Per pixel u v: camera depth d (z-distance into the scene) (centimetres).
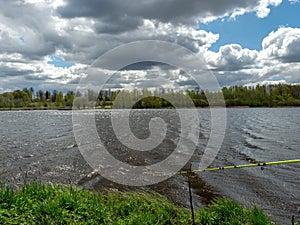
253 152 2136
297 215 977
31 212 469
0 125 4672
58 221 455
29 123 5122
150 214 565
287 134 3272
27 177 1392
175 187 1290
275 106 12106
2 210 452
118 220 520
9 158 1866
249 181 1380
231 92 11806
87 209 530
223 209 606
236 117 6406
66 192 589
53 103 14412
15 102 14300
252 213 605
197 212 634
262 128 4000
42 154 2023
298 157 1927
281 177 1445
